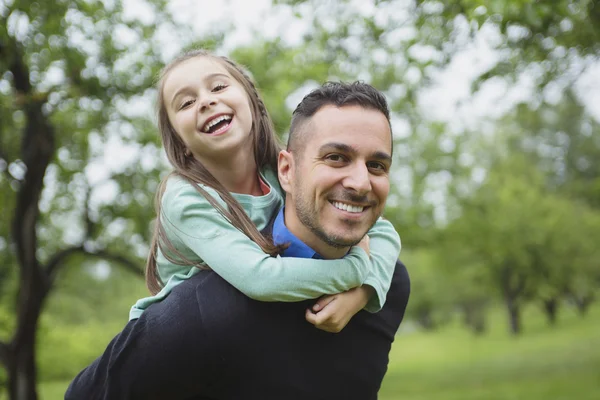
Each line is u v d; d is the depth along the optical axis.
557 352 26.11
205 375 1.82
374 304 1.92
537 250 33.09
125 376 1.84
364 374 1.94
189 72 2.18
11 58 8.31
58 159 10.90
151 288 2.20
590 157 41.75
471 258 33.88
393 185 16.06
